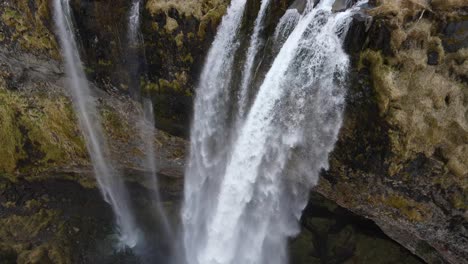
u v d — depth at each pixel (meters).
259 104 12.20
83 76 15.20
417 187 11.54
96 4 13.04
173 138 15.68
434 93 10.12
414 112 10.30
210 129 14.38
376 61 10.12
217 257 16.44
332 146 12.18
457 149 10.38
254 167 13.41
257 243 16.03
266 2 11.63
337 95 11.05
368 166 11.93
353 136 11.62
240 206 14.55
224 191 14.53
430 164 10.88
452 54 9.91
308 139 12.29
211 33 12.58
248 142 13.02
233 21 12.27
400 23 9.80
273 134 12.49
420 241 13.91
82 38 14.03
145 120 15.49
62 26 14.02
